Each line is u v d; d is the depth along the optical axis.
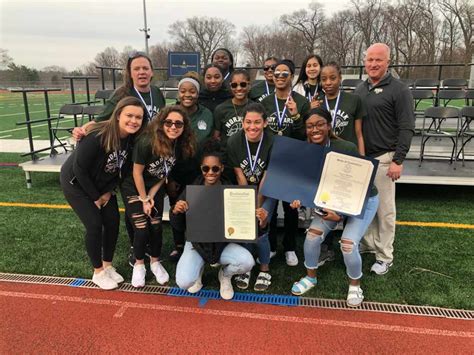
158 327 2.62
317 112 2.74
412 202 5.29
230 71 4.57
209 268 3.46
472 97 7.76
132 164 3.00
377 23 42.97
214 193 2.86
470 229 4.31
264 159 2.98
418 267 3.44
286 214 3.40
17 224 4.47
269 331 2.57
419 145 6.71
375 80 3.20
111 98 3.37
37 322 2.67
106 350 2.39
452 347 2.42
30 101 26.66
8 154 8.75
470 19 37.38
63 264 3.49
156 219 3.12
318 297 2.98
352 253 2.74
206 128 3.30
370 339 2.49
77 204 2.90
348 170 2.72
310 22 45.16
